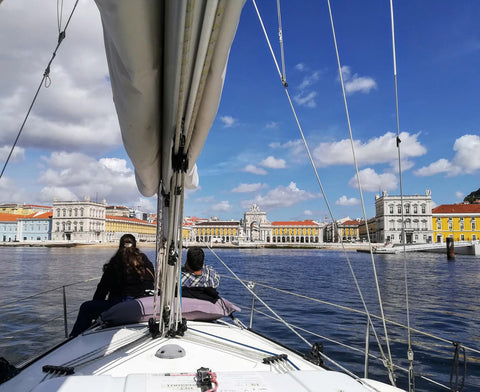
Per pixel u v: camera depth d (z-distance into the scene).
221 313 3.67
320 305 11.59
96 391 1.70
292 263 42.84
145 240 138.88
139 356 2.53
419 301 13.27
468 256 60.91
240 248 108.69
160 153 2.62
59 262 38.12
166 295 2.87
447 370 5.90
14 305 10.35
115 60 1.66
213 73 1.76
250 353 2.73
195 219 172.75
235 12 1.46
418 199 94.81
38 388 1.72
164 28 1.59
